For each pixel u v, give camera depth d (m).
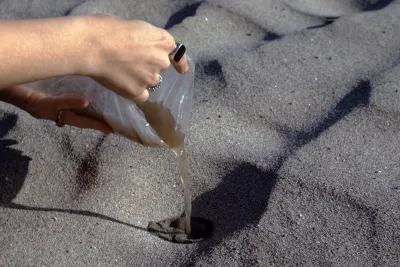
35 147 1.02
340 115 1.05
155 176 0.98
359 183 0.93
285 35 1.24
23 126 1.06
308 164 0.96
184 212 0.94
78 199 0.95
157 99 0.81
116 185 0.97
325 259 0.84
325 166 0.96
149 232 0.92
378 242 0.85
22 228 0.91
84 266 0.86
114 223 0.92
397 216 0.88
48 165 1.00
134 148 1.01
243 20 1.29
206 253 0.87
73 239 0.90
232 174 0.98
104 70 0.73
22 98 0.89
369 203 0.90
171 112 0.83
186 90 0.84
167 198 0.96
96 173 0.98
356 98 1.08
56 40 0.71
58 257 0.88
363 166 0.96
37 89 0.89
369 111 1.05
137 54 0.73
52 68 0.71
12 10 1.35
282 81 1.12
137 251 0.89
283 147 1.01
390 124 1.03
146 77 0.74
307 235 0.87
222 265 0.85
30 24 0.71
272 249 0.86
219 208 0.94
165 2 1.36
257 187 0.95
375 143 1.00
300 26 1.29
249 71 1.14
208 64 1.17
